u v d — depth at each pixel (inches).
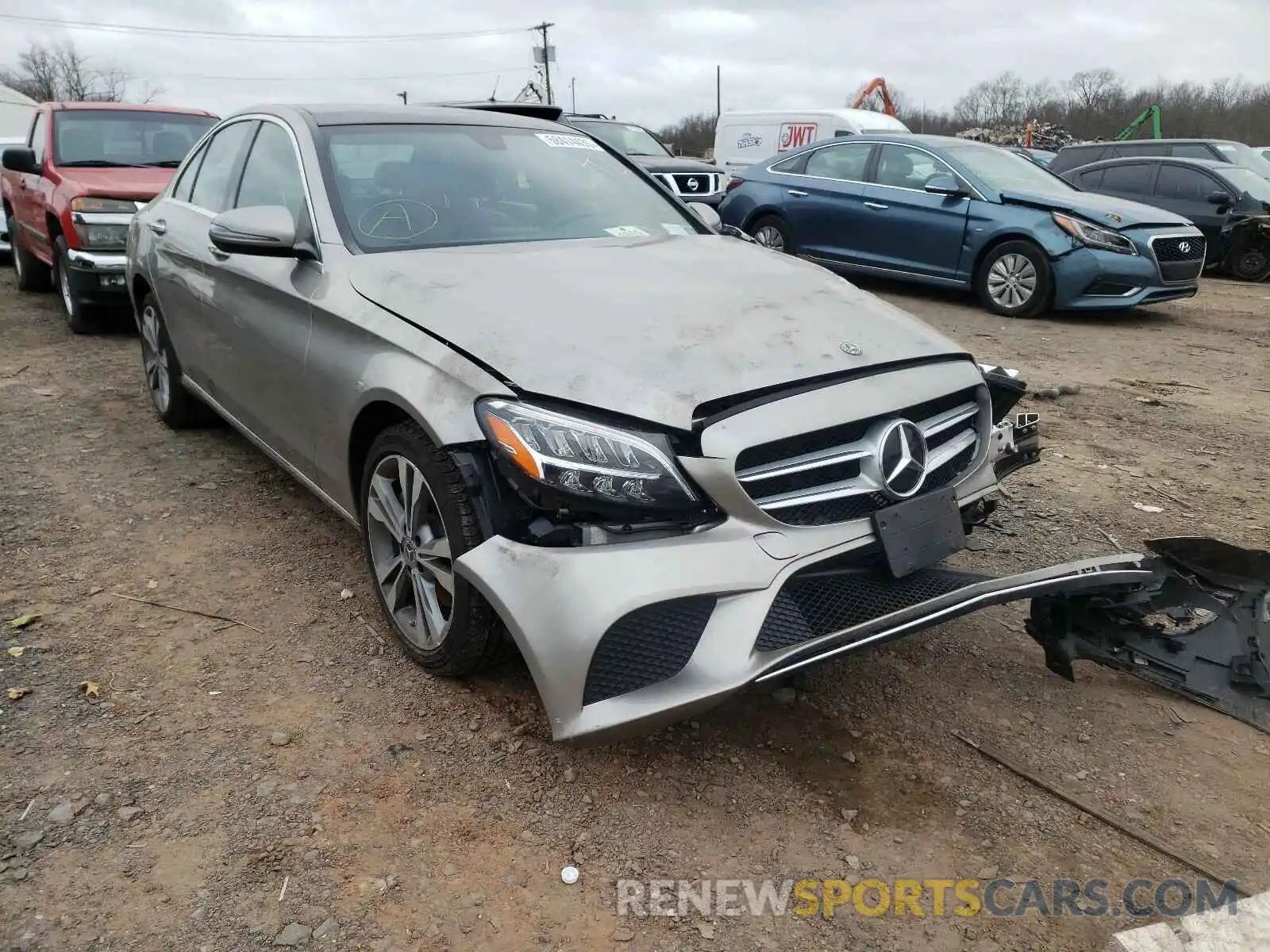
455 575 101.7
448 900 83.9
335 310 119.4
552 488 90.3
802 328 106.0
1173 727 109.6
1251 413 235.8
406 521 112.0
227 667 117.1
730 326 104.0
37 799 93.8
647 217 154.8
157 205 199.9
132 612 129.6
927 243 373.4
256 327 140.3
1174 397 249.6
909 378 105.0
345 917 81.6
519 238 136.7
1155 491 180.5
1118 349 307.3
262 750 102.0
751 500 91.9
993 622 132.7
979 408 115.6
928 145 380.2
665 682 88.4
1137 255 335.3
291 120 148.6
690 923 82.2
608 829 92.5
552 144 162.7
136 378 247.4
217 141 181.0
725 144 732.0
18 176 352.5
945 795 98.0
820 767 101.8
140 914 81.1
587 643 86.9
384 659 119.4
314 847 89.0
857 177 395.5
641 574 88.0
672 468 90.3
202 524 157.9
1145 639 114.3
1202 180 494.6
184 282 171.5
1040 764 103.0
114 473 179.3
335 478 126.5
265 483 175.8
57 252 301.6
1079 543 156.9
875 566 102.2
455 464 96.3
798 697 113.9
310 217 132.0
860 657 122.8
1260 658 108.5
